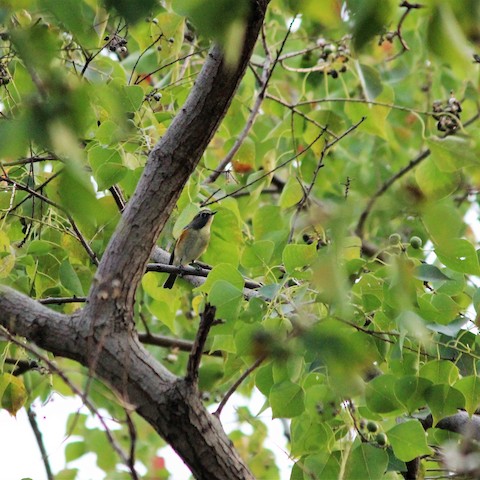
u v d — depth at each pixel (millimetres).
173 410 7047
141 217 7457
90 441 13938
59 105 3900
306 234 9773
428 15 3512
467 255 8047
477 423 9180
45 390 13062
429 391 8133
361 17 3727
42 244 9844
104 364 7164
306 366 9328
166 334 15680
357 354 4875
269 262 10055
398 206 4293
